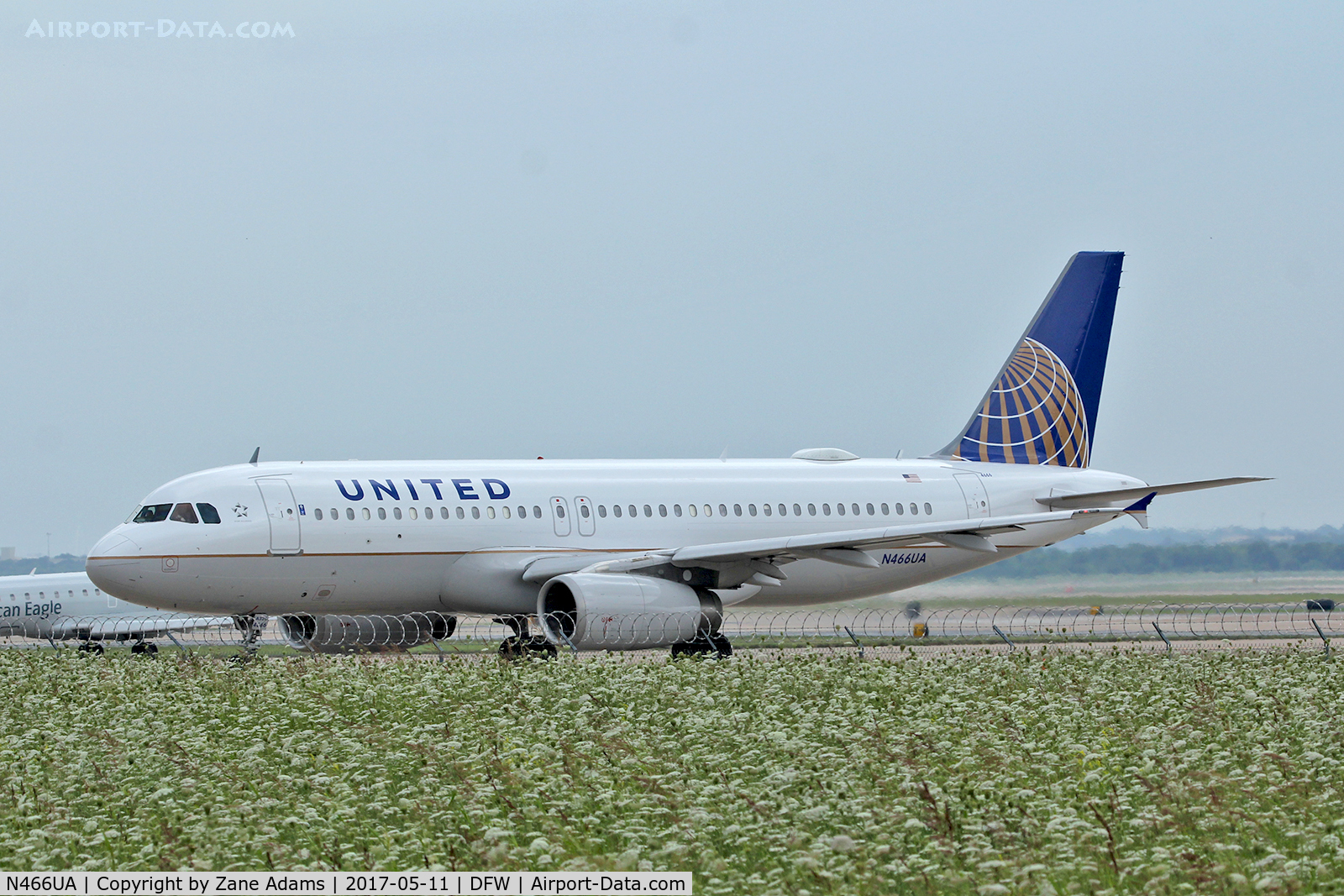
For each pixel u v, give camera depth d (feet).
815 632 496.23
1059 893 114.73
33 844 127.24
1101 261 465.47
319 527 336.90
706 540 387.14
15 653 330.54
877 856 118.52
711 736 172.04
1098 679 240.94
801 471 413.39
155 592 324.39
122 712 207.51
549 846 119.44
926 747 167.22
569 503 369.71
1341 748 169.27
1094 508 442.91
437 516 351.25
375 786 148.66
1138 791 142.92
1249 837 129.80
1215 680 236.22
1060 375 459.32
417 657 325.83
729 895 116.47
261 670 274.98
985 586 612.70
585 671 251.80
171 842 129.39
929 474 429.79
